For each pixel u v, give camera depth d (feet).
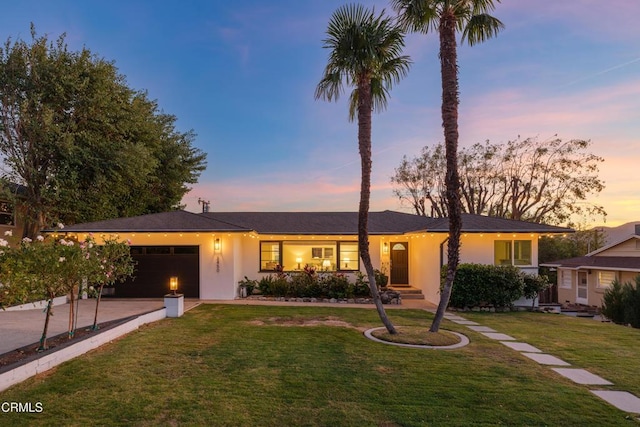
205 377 17.90
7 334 25.76
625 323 44.62
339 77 28.22
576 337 28.37
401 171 114.52
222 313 36.94
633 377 18.88
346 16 27.43
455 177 27.04
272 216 61.57
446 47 26.76
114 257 26.27
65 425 12.86
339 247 54.24
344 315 36.24
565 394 16.30
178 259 48.34
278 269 51.57
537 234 45.85
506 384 17.44
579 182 89.10
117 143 53.93
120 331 26.43
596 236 97.09
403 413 14.12
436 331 27.61
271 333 27.71
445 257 45.01
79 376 17.66
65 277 21.30
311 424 13.19
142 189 66.90
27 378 17.15
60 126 49.34
